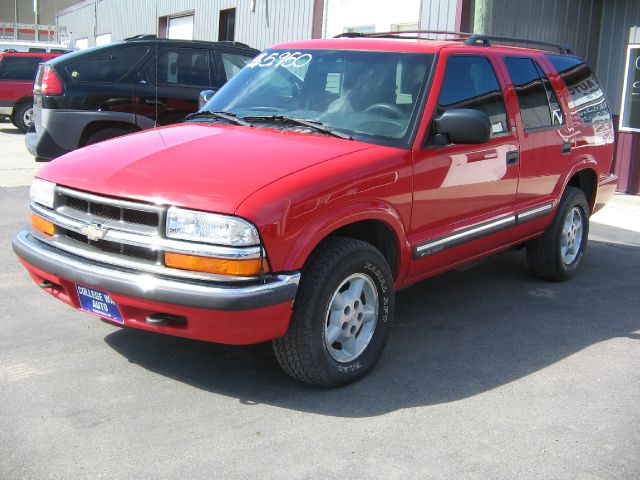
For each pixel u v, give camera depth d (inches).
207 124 185.2
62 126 326.0
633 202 408.8
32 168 429.1
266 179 144.0
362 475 124.2
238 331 138.0
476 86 194.7
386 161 161.8
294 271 141.9
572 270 248.5
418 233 175.5
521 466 129.2
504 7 409.4
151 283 138.3
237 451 130.1
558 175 231.0
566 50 255.9
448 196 181.0
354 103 180.7
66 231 156.1
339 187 149.3
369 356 162.7
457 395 156.8
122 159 157.3
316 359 148.8
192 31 788.0
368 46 194.1
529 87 218.2
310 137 169.9
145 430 136.1
